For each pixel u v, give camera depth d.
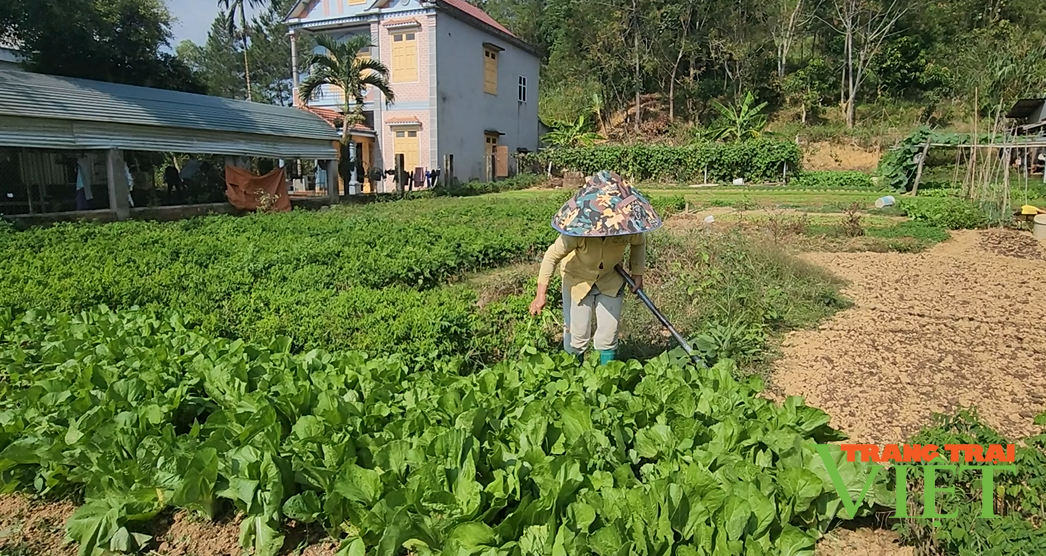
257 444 3.25
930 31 35.94
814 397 4.61
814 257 10.31
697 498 2.70
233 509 3.28
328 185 22.11
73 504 3.46
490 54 30.08
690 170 29.38
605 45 36.12
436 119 26.02
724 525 2.61
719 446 3.12
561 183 29.70
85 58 22.14
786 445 3.20
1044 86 25.98
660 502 2.62
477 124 29.30
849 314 6.74
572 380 3.91
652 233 9.08
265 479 3.03
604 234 4.11
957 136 21.11
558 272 7.30
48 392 3.96
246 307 6.30
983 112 29.70
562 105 40.62
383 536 2.64
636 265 4.67
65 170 17.58
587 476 2.89
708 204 18.64
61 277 7.84
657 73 37.94
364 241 10.77
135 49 23.16
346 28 26.92
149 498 3.15
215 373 4.09
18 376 4.40
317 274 8.19
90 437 3.39
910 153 22.28
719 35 36.28
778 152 28.16
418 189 25.61
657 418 3.37
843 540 2.95
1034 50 28.05
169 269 8.44
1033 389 4.66
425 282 8.66
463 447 3.03
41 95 14.54
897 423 4.18
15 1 19.59
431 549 2.74
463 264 9.45
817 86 35.66
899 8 33.97
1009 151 14.87
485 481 3.05
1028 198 17.84
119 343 4.77
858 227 12.34
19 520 3.32
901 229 12.66
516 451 3.21
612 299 4.63
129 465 3.17
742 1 35.38
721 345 5.15
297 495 2.94
